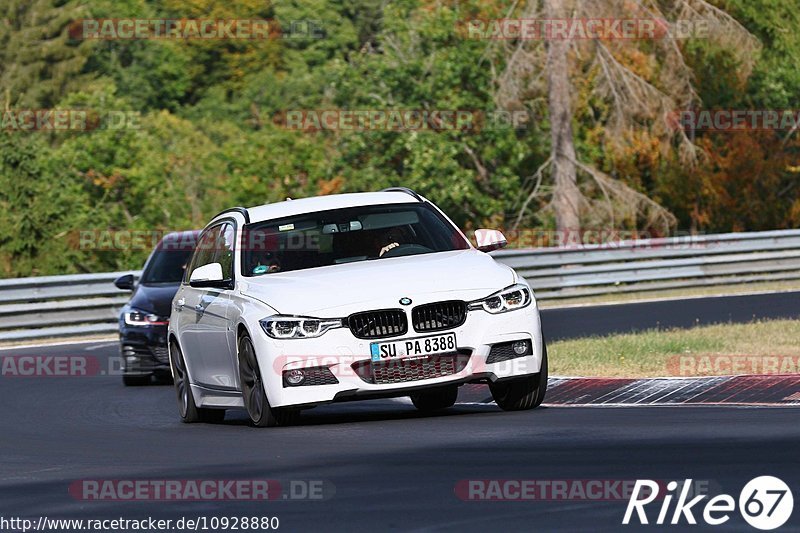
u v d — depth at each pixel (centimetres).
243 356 3806
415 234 4044
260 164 15875
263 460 3117
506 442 3162
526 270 9856
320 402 3588
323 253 3966
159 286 6153
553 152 12600
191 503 2622
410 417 3919
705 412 3597
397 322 3597
